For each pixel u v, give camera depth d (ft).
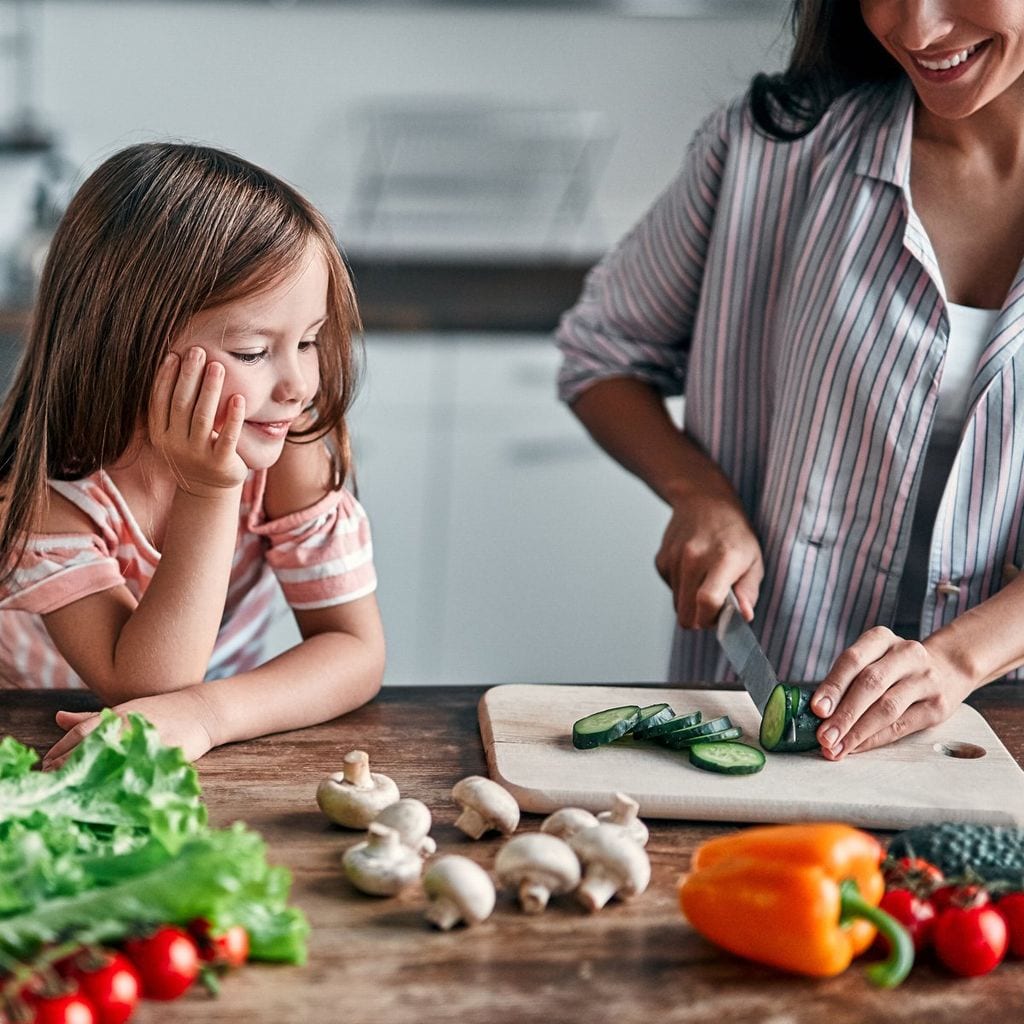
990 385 4.71
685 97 12.47
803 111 4.98
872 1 4.33
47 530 4.30
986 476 4.82
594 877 3.22
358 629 4.52
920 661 4.14
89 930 2.67
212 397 3.92
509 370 10.33
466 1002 2.85
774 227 5.14
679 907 3.25
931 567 4.93
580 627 10.84
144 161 4.14
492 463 10.48
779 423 5.12
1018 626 4.42
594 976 2.97
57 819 3.06
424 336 10.11
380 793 3.53
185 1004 2.80
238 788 3.76
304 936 2.92
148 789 3.16
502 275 11.51
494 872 3.36
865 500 4.95
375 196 12.32
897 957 2.83
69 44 11.50
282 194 4.18
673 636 5.75
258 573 4.81
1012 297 4.66
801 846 2.98
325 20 11.78
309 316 4.09
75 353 4.14
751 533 5.08
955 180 4.85
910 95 4.89
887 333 4.82
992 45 4.23
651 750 3.97
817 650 5.14
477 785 3.51
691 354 5.47
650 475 5.41
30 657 4.79
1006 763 3.96
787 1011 2.88
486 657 10.80
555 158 12.44
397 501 10.44
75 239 4.17
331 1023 2.77
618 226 12.69
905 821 3.67
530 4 11.77
